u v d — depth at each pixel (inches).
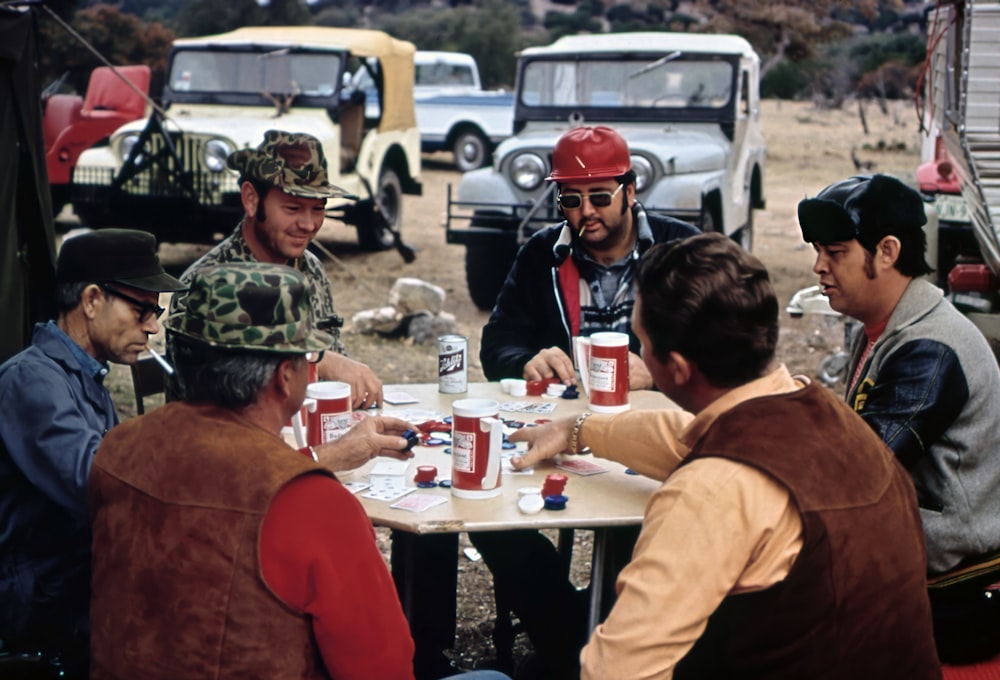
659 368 81.6
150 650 76.2
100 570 79.9
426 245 527.5
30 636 109.1
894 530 76.5
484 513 102.3
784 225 603.8
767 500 73.9
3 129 193.5
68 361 111.3
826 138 1113.4
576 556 193.3
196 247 506.6
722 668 78.1
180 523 76.0
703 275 77.9
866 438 79.4
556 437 113.7
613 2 2474.2
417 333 343.6
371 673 78.4
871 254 107.6
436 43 1745.8
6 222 194.7
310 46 451.5
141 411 156.9
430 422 130.0
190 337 80.0
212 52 464.1
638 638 73.6
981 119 241.9
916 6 1676.9
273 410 82.0
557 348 149.6
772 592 74.5
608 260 157.0
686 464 77.0
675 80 395.2
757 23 1135.6
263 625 75.1
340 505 77.9
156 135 399.2
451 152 858.8
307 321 82.4
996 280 270.8
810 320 379.6
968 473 105.5
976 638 105.3
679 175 355.6
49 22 780.6
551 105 404.2
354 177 460.4
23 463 105.8
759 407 77.4
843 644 74.8
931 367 104.0
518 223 367.9
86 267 112.3
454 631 142.4
